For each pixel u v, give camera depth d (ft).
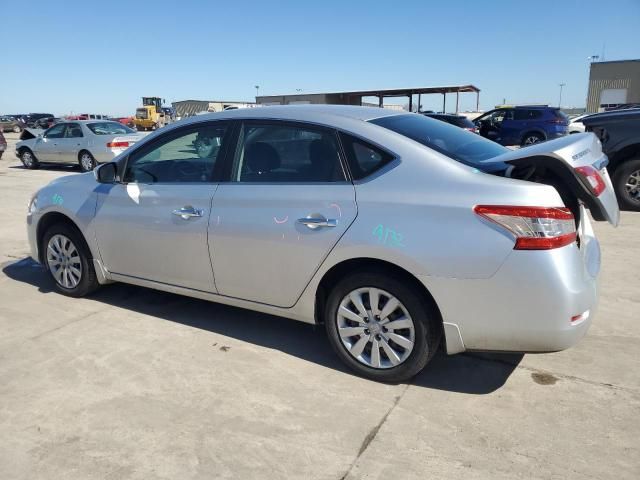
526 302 9.03
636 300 14.79
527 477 8.06
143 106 182.09
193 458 8.63
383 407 9.95
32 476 8.28
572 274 9.05
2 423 9.59
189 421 9.59
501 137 68.80
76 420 9.66
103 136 48.93
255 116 11.99
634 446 8.71
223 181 12.11
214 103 154.92
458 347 9.77
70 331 13.43
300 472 8.29
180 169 13.00
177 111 156.56
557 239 8.95
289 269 11.11
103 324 13.85
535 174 10.08
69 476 8.27
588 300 9.37
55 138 51.85
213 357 12.00
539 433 9.09
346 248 10.25
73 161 50.88
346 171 10.58
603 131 26.04
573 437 8.96
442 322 9.71
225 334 13.21
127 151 14.08
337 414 9.75
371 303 10.47
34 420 9.68
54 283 17.06
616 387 10.48
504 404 9.97
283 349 12.37
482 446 8.79
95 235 14.39
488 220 9.11
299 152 11.22
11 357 12.07
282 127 11.51
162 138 13.41
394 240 9.76
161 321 14.03
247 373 11.27
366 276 10.32
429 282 9.57
